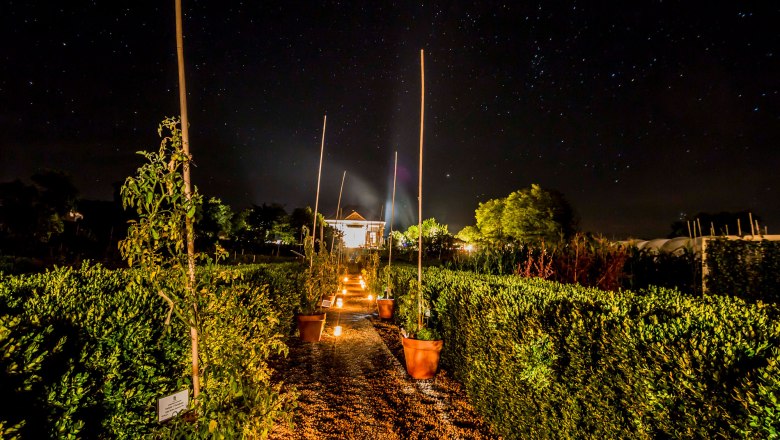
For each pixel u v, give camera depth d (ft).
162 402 9.48
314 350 27.50
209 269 10.48
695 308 12.80
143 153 9.50
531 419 12.91
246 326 17.56
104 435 10.12
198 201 10.10
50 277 16.14
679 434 7.72
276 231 124.98
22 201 58.44
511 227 116.16
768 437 6.34
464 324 19.84
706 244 26.02
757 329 9.87
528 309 14.24
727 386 7.32
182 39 10.14
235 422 10.05
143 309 12.18
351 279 93.76
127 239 9.36
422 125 22.89
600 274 32.53
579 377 10.65
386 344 29.60
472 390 18.08
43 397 8.50
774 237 23.52
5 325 8.13
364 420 16.62
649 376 8.41
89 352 9.86
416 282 25.39
